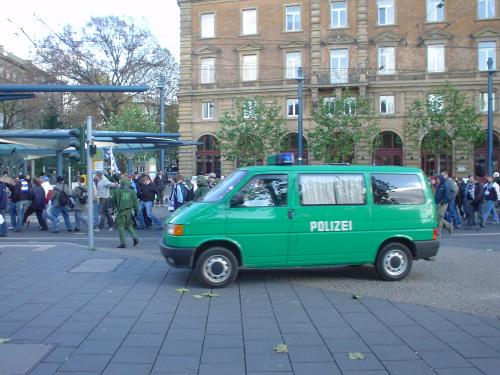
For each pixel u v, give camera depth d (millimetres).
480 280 9164
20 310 7102
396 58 39281
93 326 6359
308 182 8781
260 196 8625
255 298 7816
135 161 50844
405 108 39156
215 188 9031
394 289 8430
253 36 41812
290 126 41188
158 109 54219
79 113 49438
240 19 42062
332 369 4957
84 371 4895
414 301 7617
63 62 45531
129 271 9992
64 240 15586
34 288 8500
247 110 37188
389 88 39344
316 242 8703
